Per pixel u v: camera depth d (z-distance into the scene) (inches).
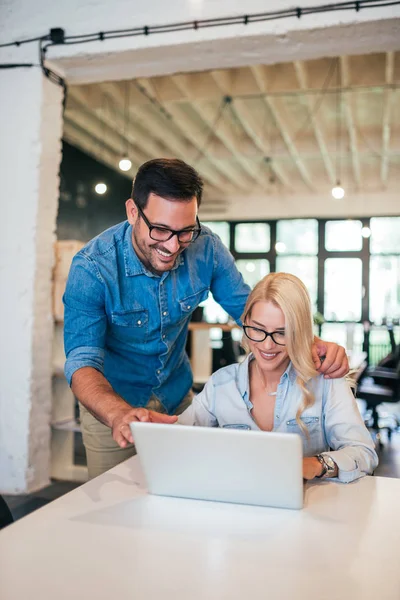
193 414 68.1
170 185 57.6
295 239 414.9
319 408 63.7
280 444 43.0
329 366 62.2
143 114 253.6
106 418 54.4
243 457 44.9
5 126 131.3
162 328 72.6
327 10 109.7
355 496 50.3
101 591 33.2
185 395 82.8
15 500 125.2
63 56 127.3
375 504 48.3
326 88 211.8
